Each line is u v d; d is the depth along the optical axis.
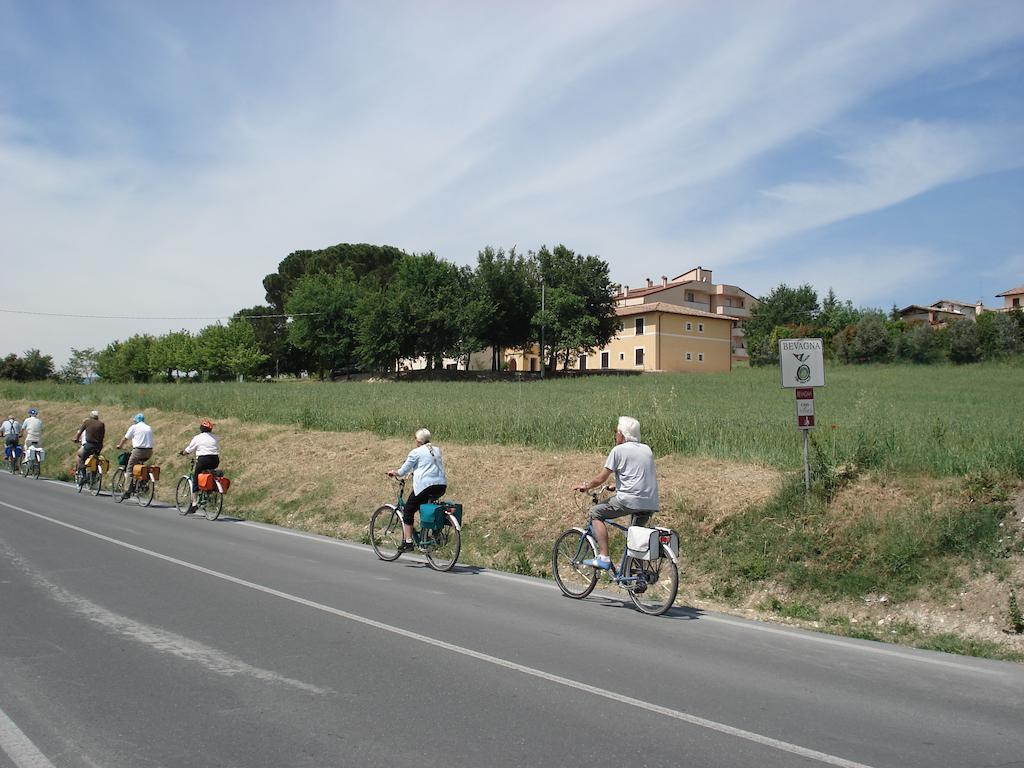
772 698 5.20
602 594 8.83
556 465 14.63
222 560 9.84
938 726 4.76
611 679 5.49
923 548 8.70
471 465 15.63
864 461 11.14
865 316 69.69
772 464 12.94
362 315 73.50
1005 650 7.03
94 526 12.49
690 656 6.21
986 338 61.28
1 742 4.13
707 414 20.48
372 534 10.83
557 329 75.25
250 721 4.49
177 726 4.39
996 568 8.15
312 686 5.14
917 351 63.56
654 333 82.69
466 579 9.37
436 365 76.75
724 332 88.69
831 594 8.68
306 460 18.58
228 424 25.25
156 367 102.75
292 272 97.69
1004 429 13.34
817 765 4.09
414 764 3.94
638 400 22.33
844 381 45.16
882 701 5.23
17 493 17.36
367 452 18.31
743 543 9.89
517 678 5.43
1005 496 9.13
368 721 4.53
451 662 5.77
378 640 6.30
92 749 4.06
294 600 7.66
